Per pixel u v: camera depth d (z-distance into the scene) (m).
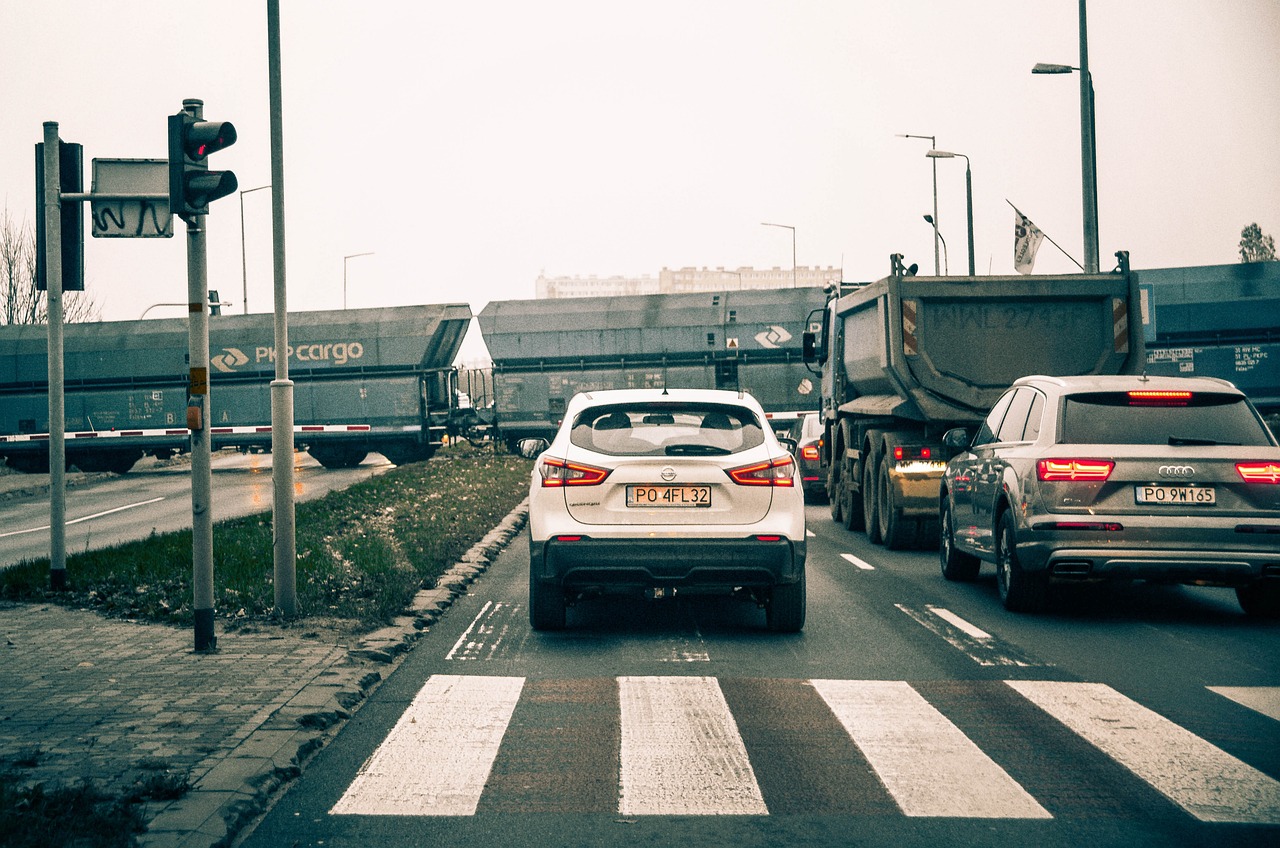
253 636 8.53
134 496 28.94
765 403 39.34
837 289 19.20
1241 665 7.64
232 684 6.94
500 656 8.12
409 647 8.48
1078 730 5.99
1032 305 14.20
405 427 39.38
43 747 5.59
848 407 17.80
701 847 4.37
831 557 14.12
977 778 5.19
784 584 8.72
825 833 4.51
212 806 4.72
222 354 40.19
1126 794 4.95
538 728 6.12
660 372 39.66
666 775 5.26
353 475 34.88
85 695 6.66
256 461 46.84
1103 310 14.16
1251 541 8.89
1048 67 23.55
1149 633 8.86
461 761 5.52
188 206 7.76
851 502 17.56
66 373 41.34
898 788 5.05
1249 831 4.50
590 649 8.37
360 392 39.59
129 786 4.92
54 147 11.16
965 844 4.38
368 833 4.55
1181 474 9.04
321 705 6.41
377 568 11.65
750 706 6.56
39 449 41.66
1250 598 9.55
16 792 4.71
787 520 8.66
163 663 7.58
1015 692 6.88
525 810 4.80
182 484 33.34
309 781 5.23
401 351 39.34
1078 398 9.60
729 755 5.58
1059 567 9.15
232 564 12.23
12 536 19.27
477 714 6.43
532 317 40.12
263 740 5.69
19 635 8.67
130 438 41.19
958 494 11.63
